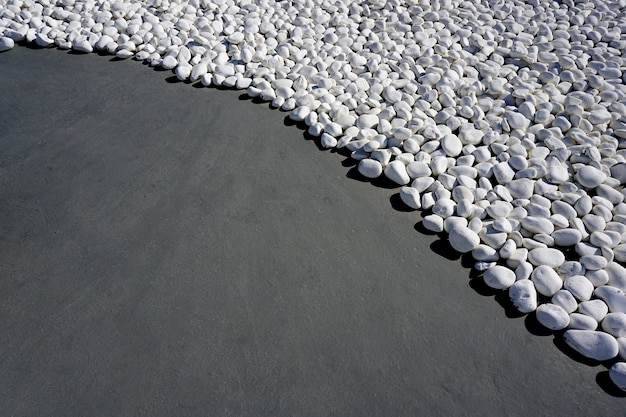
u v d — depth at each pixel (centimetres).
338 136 196
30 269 145
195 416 113
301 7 274
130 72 235
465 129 193
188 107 212
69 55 247
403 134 187
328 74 229
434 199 169
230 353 125
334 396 118
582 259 147
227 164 183
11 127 199
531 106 200
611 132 194
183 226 158
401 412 116
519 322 136
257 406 116
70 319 132
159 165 182
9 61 240
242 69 232
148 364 123
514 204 166
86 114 207
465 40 245
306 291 141
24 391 117
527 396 120
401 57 238
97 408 115
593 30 248
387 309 137
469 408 117
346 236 158
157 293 139
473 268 150
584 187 174
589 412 117
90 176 177
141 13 265
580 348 127
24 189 171
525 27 257
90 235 156
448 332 132
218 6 274
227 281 142
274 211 165
